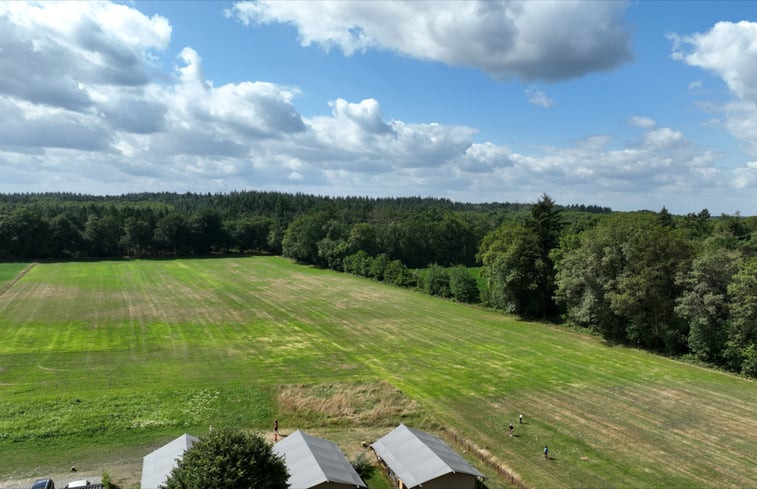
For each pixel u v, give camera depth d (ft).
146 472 96.73
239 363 181.57
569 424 132.36
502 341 219.61
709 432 127.34
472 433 126.93
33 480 102.47
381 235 485.97
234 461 74.84
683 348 197.47
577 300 236.84
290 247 505.25
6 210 525.75
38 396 142.72
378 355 195.62
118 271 421.59
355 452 118.83
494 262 268.00
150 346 201.98
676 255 201.36
